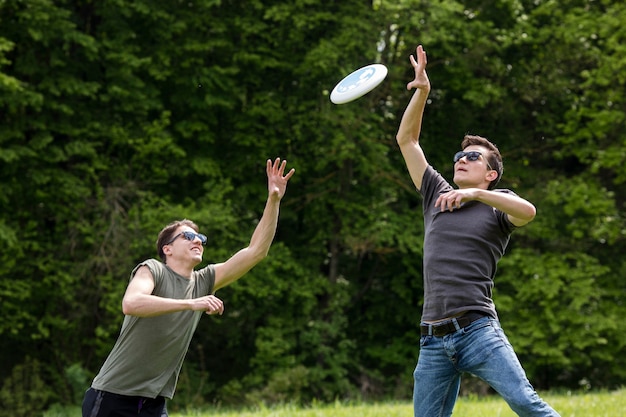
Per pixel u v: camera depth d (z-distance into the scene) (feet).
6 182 80.38
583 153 90.48
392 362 90.12
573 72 93.56
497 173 22.48
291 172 23.04
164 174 83.51
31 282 79.51
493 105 94.58
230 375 91.20
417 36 86.22
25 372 79.66
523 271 86.48
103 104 85.20
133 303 19.33
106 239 78.79
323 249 90.68
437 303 21.12
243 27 84.64
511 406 20.15
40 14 74.49
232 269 22.52
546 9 89.51
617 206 97.35
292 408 43.01
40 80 81.92
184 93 85.87
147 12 80.79
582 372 94.27
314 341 85.20
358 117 85.05
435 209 22.25
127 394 20.76
